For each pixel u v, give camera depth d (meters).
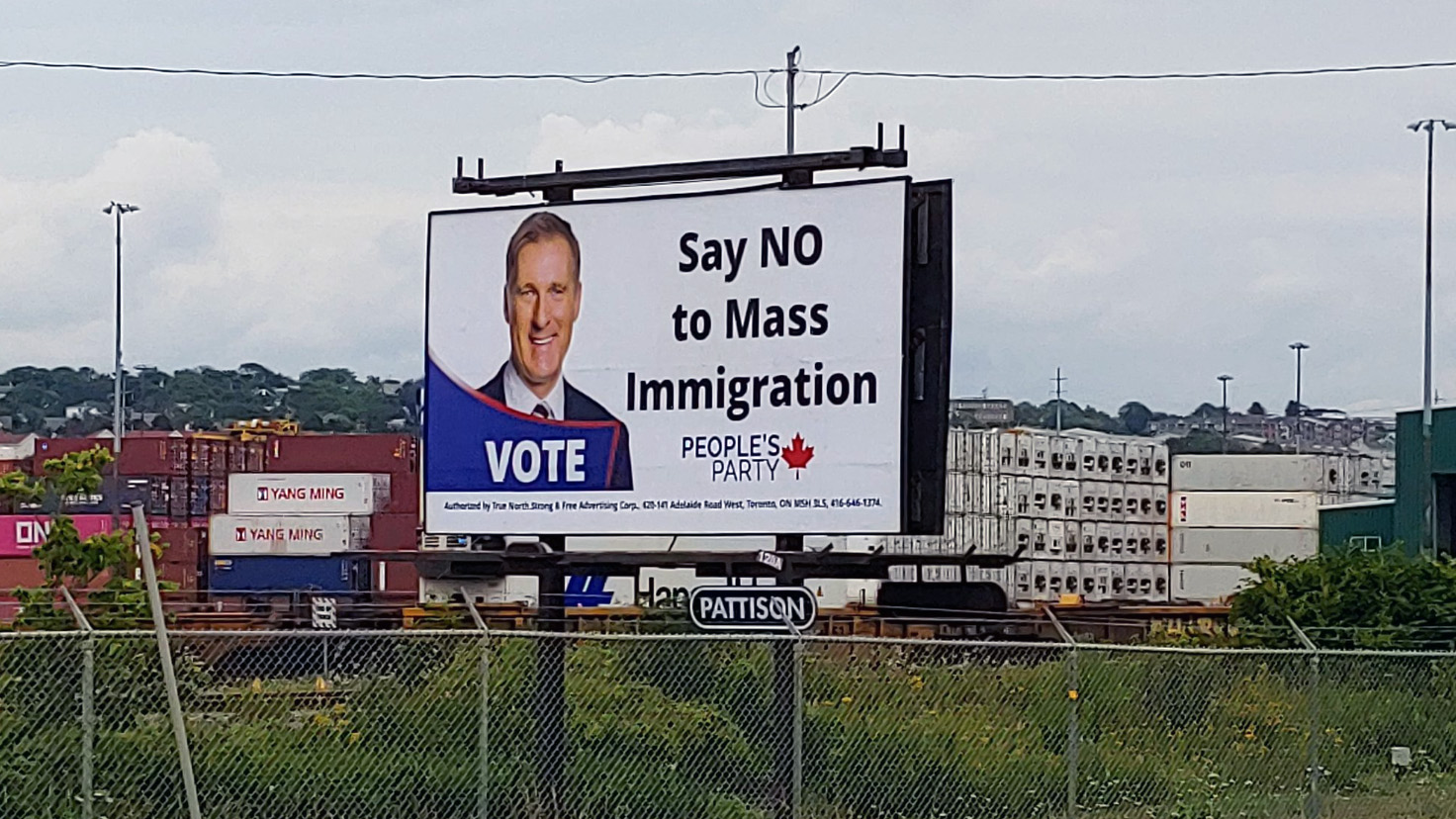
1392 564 22.91
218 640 16.03
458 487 15.06
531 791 12.97
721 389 14.33
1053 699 15.00
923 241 13.98
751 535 14.21
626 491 14.55
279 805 12.20
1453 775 16.16
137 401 113.25
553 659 13.27
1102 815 13.95
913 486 13.97
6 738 11.60
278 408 117.75
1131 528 43.91
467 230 15.12
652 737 13.50
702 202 14.45
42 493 25.86
